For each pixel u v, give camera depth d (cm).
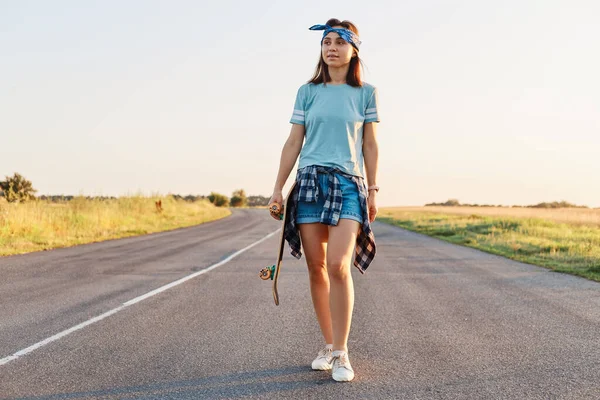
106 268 949
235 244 1520
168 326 497
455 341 446
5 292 689
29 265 984
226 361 382
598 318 544
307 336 459
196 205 4750
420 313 566
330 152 344
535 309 592
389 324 512
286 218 349
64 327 491
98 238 1683
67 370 361
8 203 1780
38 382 335
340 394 313
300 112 356
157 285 756
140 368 365
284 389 321
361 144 358
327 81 357
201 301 632
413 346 429
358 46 356
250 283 779
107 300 635
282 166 359
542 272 944
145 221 2675
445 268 994
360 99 354
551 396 312
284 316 545
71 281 790
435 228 2559
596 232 2084
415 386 329
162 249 1347
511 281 823
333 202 333
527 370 364
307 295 677
